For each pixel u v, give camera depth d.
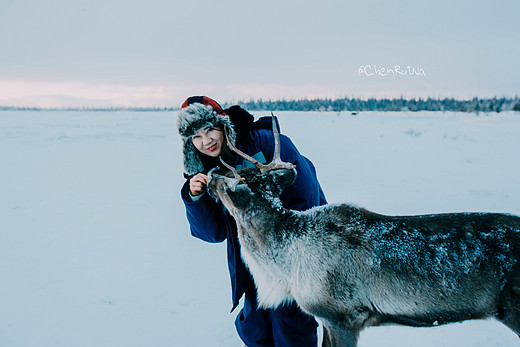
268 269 2.98
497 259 2.55
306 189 3.13
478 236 2.63
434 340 3.87
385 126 37.25
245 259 3.10
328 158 16.08
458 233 2.67
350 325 2.85
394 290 2.72
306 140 23.92
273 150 3.12
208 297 4.98
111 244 6.93
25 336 4.23
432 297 2.67
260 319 3.33
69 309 4.77
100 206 9.61
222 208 3.22
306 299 2.88
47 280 5.55
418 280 2.67
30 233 7.59
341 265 2.78
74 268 5.94
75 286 5.35
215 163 3.18
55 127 38.75
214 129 2.97
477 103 88.00
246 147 3.12
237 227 3.04
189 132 2.95
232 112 3.08
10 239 7.27
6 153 19.91
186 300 4.92
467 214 2.77
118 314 4.63
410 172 12.50
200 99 3.04
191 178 2.99
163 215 8.76
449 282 2.62
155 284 5.36
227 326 4.31
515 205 8.10
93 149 21.58
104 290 5.21
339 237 2.82
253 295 3.29
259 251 2.96
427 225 2.77
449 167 13.42
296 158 3.12
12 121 48.66
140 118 61.56
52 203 9.95
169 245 6.86
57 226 8.02
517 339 3.79
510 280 2.52
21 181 12.88
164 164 16.38
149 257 6.32
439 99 107.25
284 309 3.12
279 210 2.93
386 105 115.31
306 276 2.84
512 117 55.41
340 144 21.69
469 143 21.30
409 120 49.75
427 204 8.29
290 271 2.89
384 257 2.73
